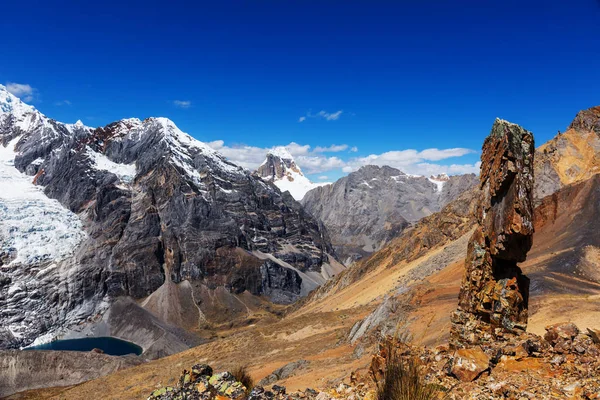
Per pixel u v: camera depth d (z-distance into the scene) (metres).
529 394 9.43
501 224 13.93
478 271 14.79
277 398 12.01
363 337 40.34
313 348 51.53
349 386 13.12
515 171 13.51
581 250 44.06
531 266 44.88
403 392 8.77
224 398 12.05
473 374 10.76
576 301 28.48
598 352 10.98
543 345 11.93
